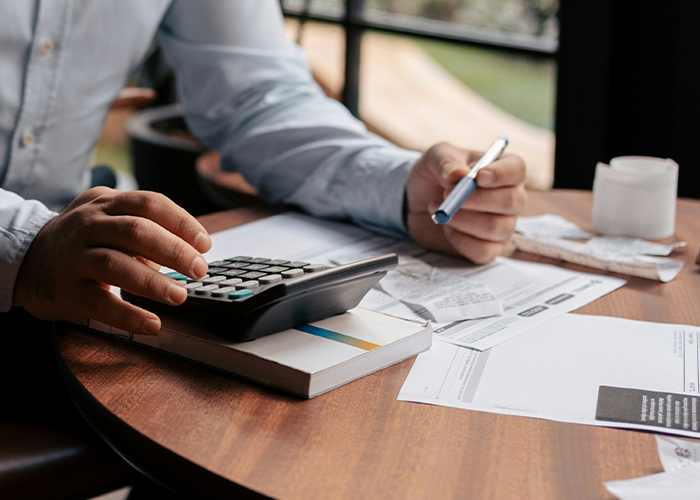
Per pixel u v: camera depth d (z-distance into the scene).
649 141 1.64
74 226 0.46
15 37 0.81
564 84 1.73
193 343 0.43
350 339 0.43
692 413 0.37
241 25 0.98
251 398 0.39
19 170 0.88
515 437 0.35
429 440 0.34
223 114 0.98
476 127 4.11
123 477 0.60
